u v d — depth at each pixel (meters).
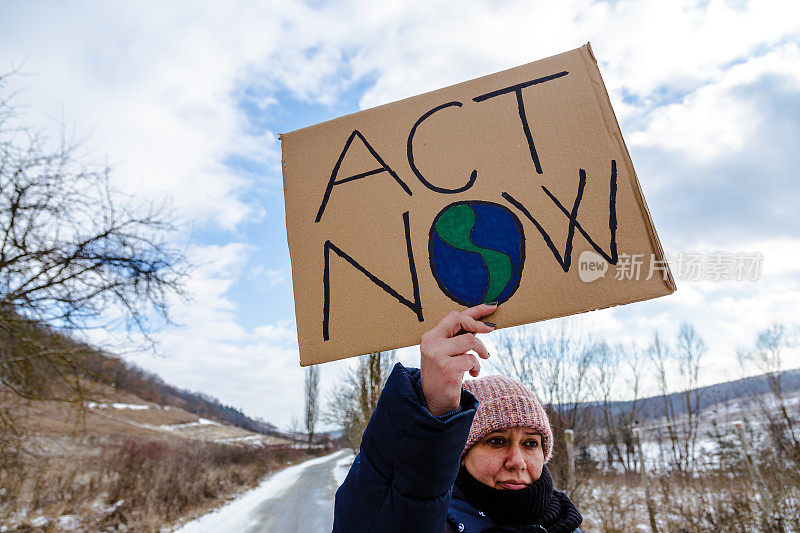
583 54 1.31
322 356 1.21
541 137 1.27
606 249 1.14
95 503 10.98
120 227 6.28
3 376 6.21
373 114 1.40
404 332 1.18
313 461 43.41
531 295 1.14
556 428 10.05
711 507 7.70
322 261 1.29
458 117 1.34
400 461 0.96
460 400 1.00
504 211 1.22
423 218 1.27
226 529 10.18
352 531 1.00
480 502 1.34
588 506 8.91
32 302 5.95
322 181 1.36
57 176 5.91
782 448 9.62
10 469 7.53
